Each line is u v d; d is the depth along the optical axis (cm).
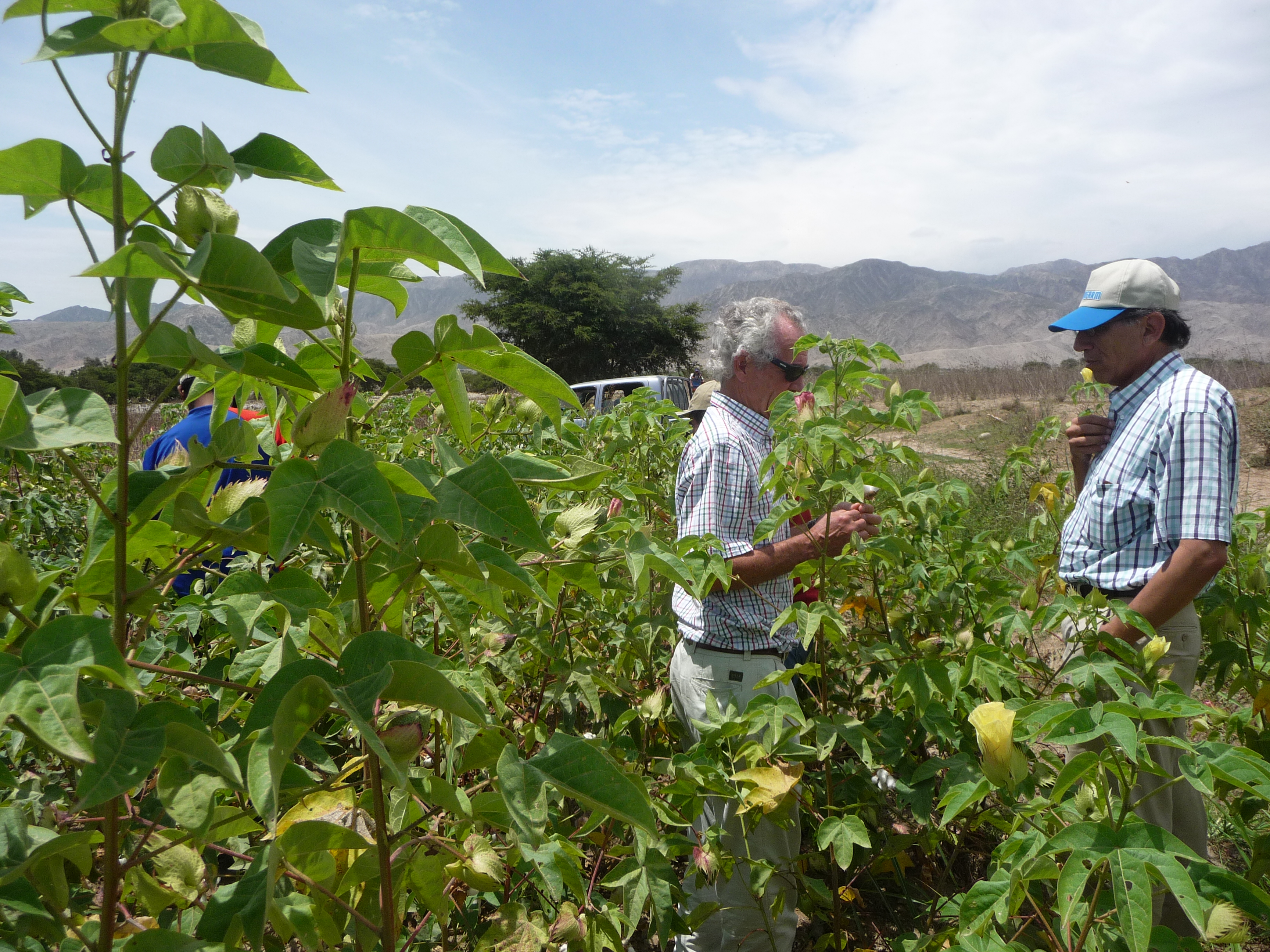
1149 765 106
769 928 200
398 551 86
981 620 251
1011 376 2923
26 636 75
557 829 176
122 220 71
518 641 220
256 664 116
